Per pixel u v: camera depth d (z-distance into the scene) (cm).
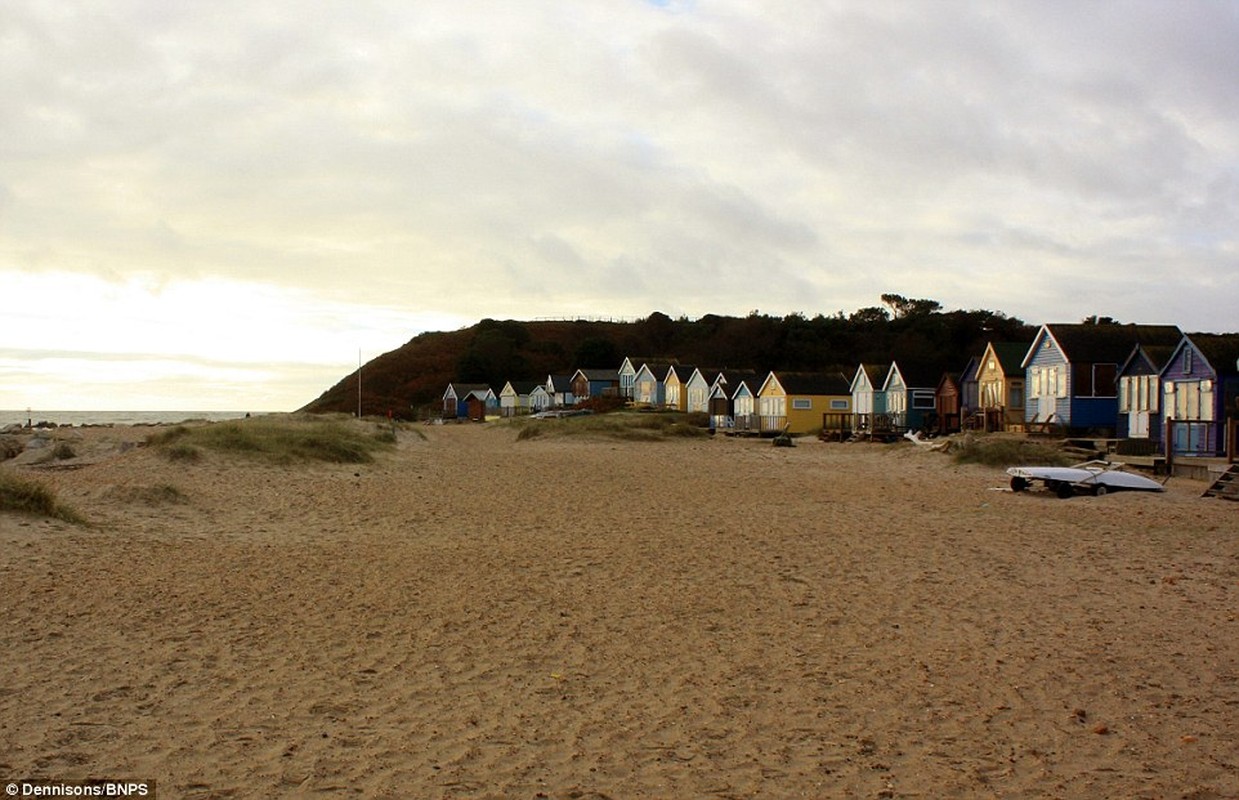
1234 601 1188
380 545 1546
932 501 2200
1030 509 2048
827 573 1347
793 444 4566
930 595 1213
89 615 1048
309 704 795
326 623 1047
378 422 5856
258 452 2784
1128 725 769
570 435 4991
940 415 5153
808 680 874
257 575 1282
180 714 766
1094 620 1091
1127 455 3159
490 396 9938
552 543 1582
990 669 909
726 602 1169
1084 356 3888
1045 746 725
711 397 6831
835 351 9200
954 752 712
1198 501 2181
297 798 619
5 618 1024
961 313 9031
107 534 1524
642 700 819
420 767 672
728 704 811
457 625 1048
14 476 1703
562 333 12619
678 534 1684
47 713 761
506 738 729
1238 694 843
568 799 625
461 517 1886
